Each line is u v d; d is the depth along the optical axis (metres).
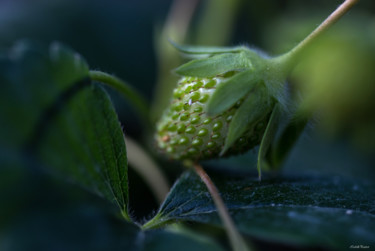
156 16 0.19
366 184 0.13
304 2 0.18
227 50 0.12
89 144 0.10
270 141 0.12
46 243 0.09
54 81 0.10
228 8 0.17
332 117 0.16
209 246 0.10
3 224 0.09
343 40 0.15
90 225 0.10
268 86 0.11
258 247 0.14
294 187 0.11
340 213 0.10
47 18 0.17
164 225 0.11
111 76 0.13
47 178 0.09
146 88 0.18
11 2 0.17
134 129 0.16
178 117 0.12
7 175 0.09
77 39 0.17
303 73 0.15
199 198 0.11
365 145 0.16
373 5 0.16
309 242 0.10
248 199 0.11
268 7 0.18
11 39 0.16
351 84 0.15
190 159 0.12
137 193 0.15
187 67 0.11
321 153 0.15
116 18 0.19
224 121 0.11
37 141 0.10
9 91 0.10
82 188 0.10
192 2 0.16
